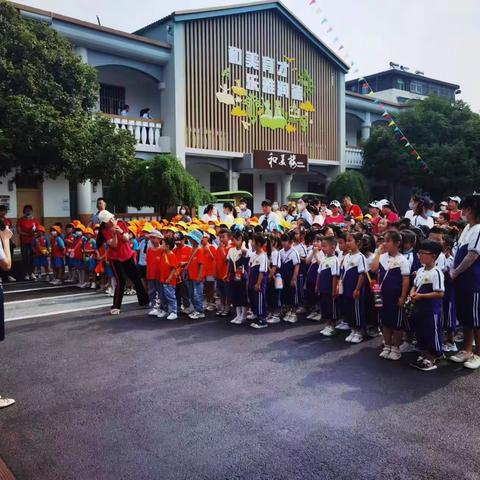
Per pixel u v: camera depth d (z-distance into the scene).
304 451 3.28
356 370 4.84
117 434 3.55
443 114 20.62
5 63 9.70
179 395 4.23
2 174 10.42
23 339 5.93
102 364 5.03
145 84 17.34
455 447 3.33
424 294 4.78
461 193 21.45
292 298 6.84
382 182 22.56
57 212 14.80
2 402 4.04
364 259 5.75
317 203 11.25
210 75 16.20
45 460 3.22
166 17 15.20
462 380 4.58
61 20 12.71
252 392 4.28
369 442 3.40
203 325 6.62
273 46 18.31
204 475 3.02
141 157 15.00
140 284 7.62
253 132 17.72
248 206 20.56
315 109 20.27
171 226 8.30
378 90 30.44
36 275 10.82
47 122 9.62
